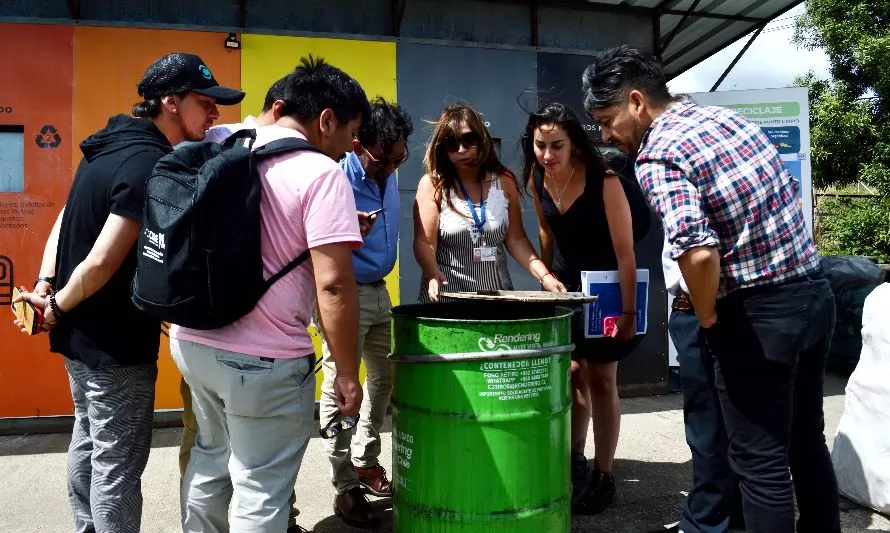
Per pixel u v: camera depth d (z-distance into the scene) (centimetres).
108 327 197
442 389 194
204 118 211
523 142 287
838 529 219
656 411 438
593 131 463
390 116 265
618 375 472
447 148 267
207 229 159
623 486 314
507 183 282
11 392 392
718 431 243
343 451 271
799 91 499
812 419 214
